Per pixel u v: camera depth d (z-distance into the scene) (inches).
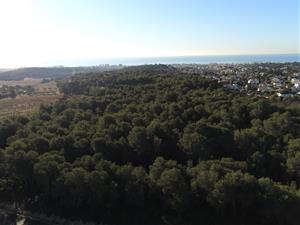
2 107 7450.8
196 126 3941.9
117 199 3316.9
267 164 3555.6
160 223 3166.8
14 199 3622.0
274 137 3956.7
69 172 3250.5
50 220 3307.1
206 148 3700.8
